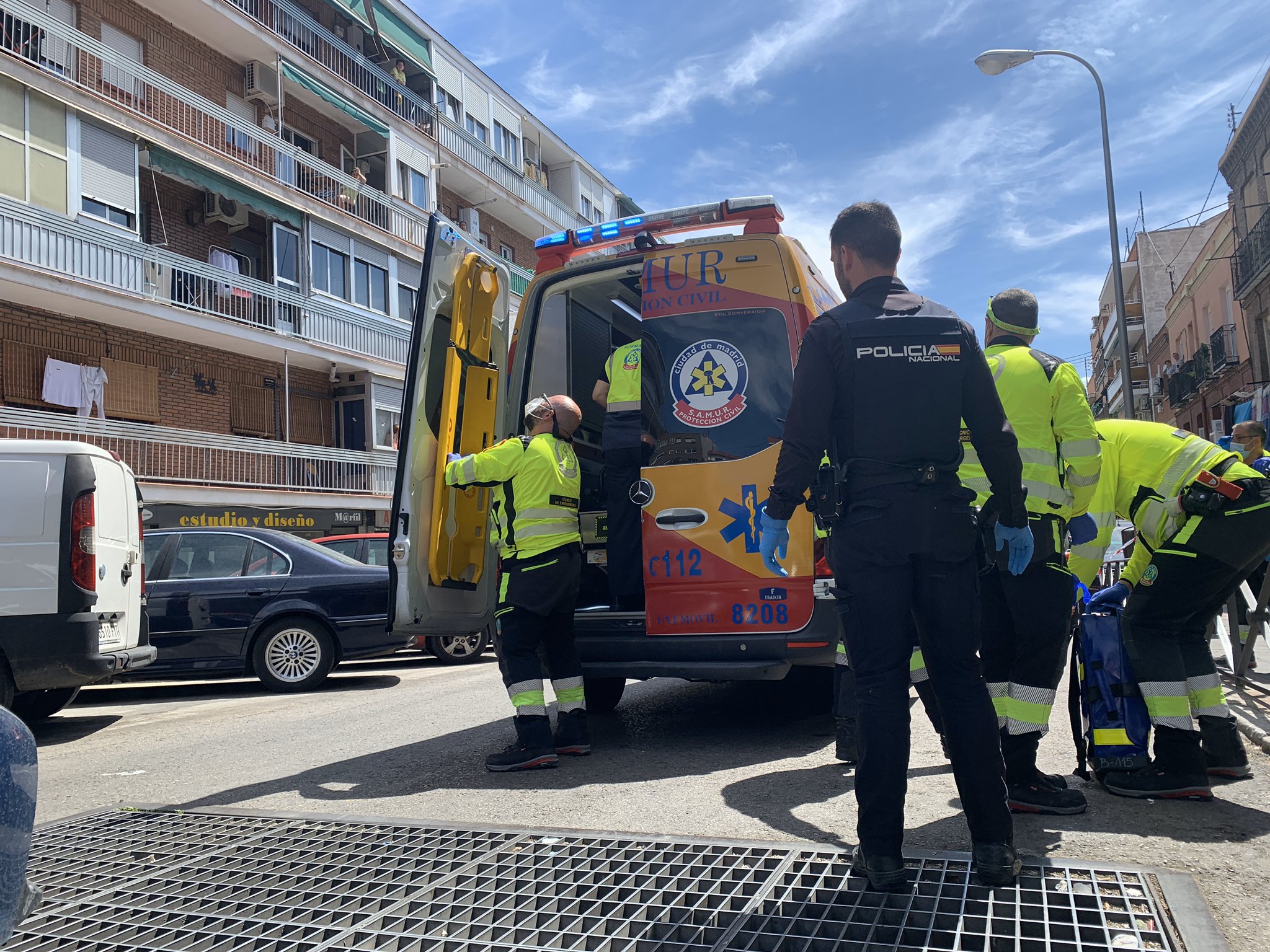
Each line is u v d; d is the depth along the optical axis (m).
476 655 10.94
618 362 5.45
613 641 4.96
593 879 2.73
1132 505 3.69
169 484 17.50
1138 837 2.94
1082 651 3.63
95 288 16.00
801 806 3.50
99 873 2.99
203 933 2.43
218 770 4.84
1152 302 45.78
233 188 18.97
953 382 2.58
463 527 5.15
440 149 26.94
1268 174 26.91
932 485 2.51
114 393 17.39
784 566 4.66
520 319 5.68
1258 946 2.13
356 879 2.80
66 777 4.88
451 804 3.79
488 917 2.47
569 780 4.15
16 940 2.44
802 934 2.29
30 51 15.78
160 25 18.88
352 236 22.30
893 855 2.47
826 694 5.62
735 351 4.95
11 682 5.91
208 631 8.67
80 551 6.02
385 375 22.95
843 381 2.59
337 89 22.75
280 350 19.98
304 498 20.25
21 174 15.12
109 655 6.12
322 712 6.91
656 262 5.17
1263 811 3.18
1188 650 3.70
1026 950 2.11
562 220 34.34
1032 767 3.28
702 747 4.84
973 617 2.54
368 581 8.90
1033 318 3.58
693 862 2.84
